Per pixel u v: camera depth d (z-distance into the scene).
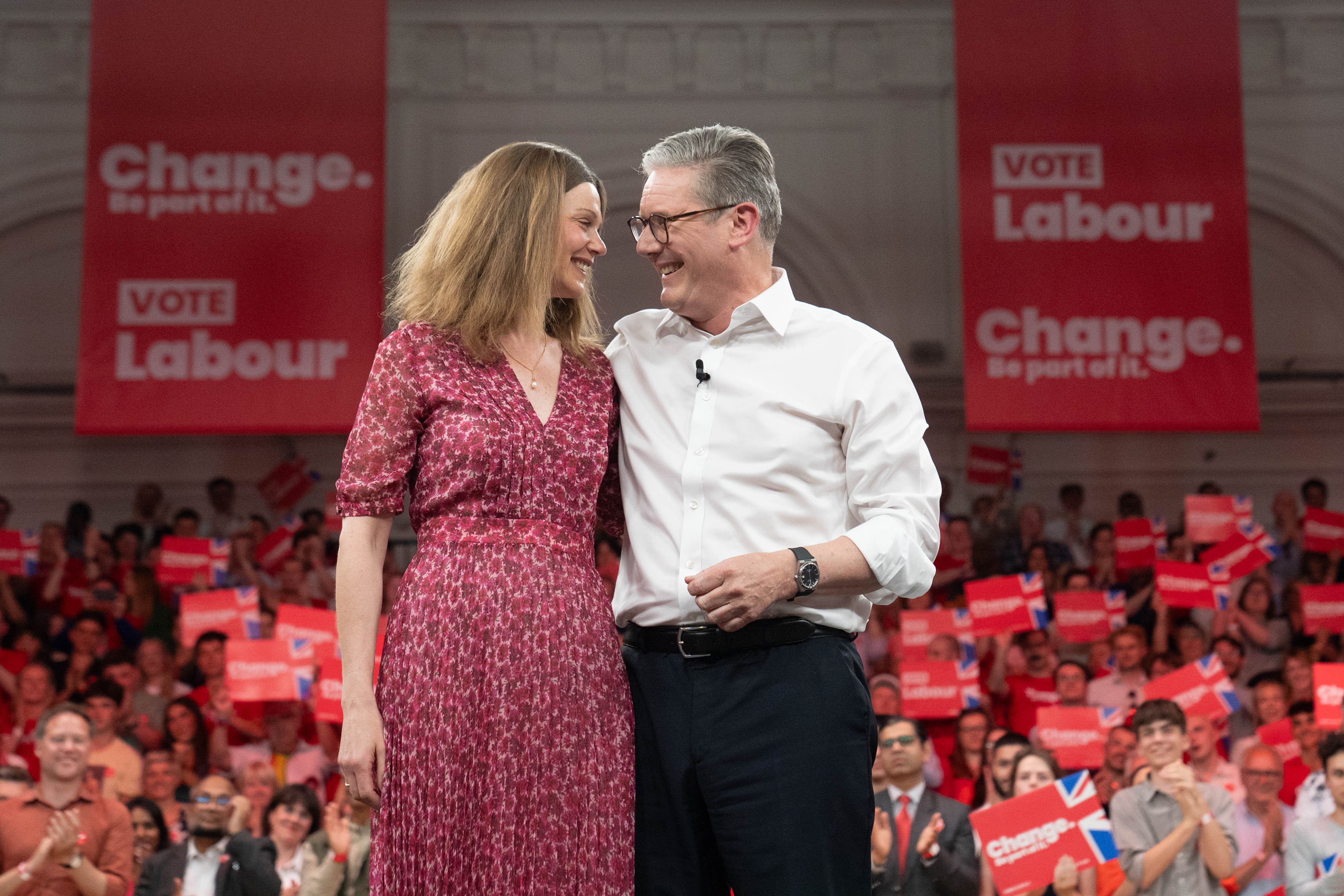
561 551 1.45
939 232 8.93
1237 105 5.38
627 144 8.84
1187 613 6.02
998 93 5.37
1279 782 4.29
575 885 1.39
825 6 8.92
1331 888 3.86
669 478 1.55
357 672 1.37
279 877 3.88
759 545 1.51
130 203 5.32
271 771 4.24
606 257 8.80
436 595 1.40
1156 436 8.84
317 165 5.36
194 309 5.29
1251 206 9.06
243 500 8.69
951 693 4.54
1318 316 9.06
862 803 1.50
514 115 8.81
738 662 1.51
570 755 1.40
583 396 1.56
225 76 5.36
